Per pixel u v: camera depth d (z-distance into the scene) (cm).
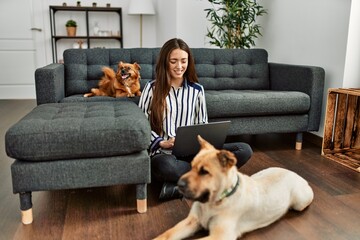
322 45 289
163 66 188
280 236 146
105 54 293
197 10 455
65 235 146
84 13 529
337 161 243
